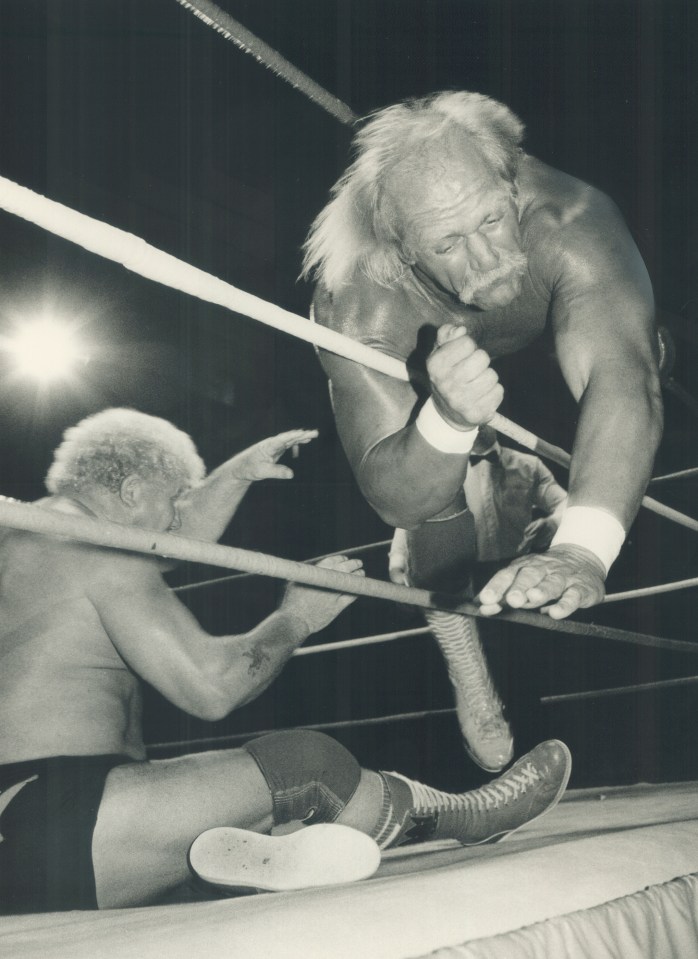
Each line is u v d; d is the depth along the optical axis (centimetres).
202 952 86
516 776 181
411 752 471
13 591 159
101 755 149
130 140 571
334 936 89
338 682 545
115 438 177
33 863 137
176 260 130
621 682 532
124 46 544
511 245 177
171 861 142
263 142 602
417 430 168
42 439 541
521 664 267
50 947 93
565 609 124
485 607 126
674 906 122
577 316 173
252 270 639
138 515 174
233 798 147
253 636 168
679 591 543
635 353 165
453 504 239
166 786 144
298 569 153
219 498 222
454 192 172
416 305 199
